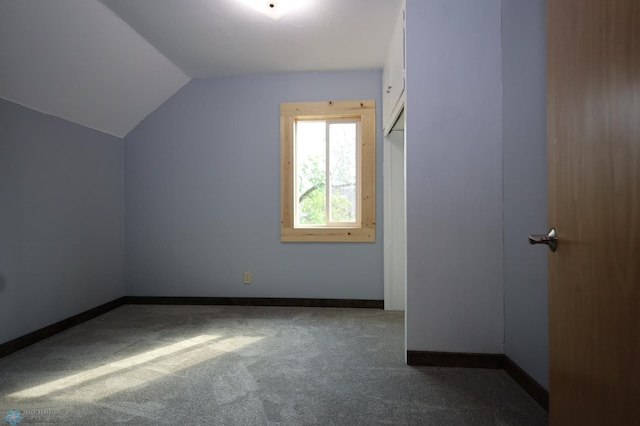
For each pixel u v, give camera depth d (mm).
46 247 2473
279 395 1625
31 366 1958
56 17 1962
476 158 1914
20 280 2256
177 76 3172
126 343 2316
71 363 1996
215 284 3326
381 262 3186
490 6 1908
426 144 1940
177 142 3344
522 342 1705
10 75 2053
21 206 2270
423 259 1948
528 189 1652
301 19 2316
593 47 753
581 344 803
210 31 2459
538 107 1573
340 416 1453
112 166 3229
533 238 966
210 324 2721
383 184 3141
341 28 2434
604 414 715
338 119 3312
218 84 3299
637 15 618
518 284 1740
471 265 1919
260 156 3275
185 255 3348
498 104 1903
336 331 2543
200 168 3324
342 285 3217
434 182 1938
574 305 836
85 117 2807
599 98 732
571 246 850
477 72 1913
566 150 875
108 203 3172
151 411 1494
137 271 3389
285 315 2959
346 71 3186
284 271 3264
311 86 3221
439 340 1941
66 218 2666
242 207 3297
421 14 1937
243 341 2340
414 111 1944
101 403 1559
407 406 1525
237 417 1450
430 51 1933
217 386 1714
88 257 2904
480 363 1901
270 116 3262
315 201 3352
